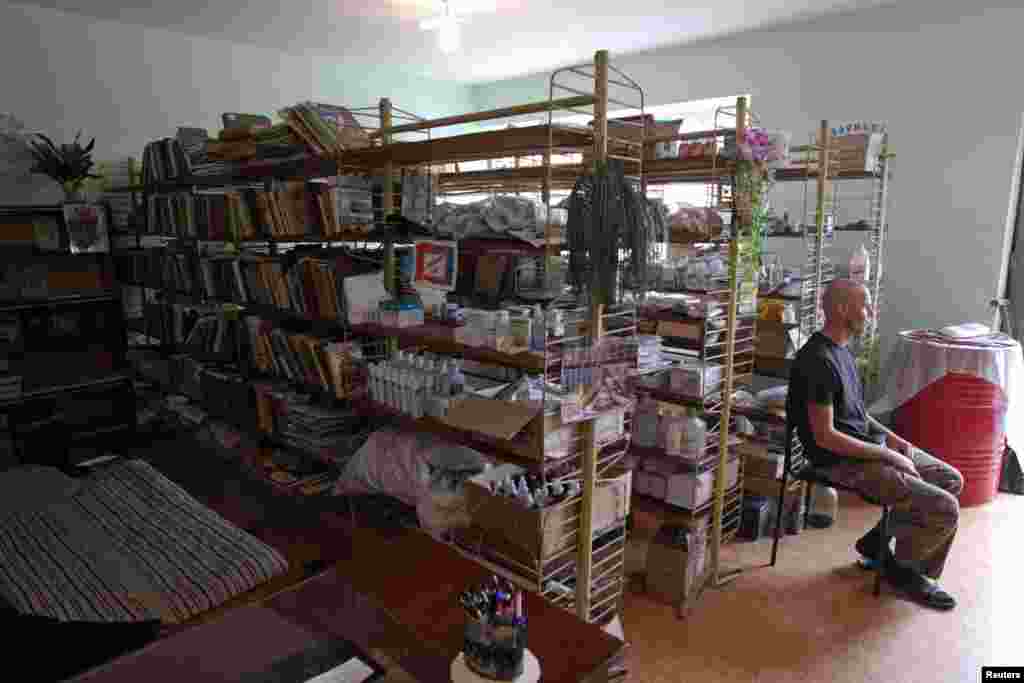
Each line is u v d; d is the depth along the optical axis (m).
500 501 1.89
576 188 1.71
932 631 2.22
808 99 4.10
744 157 2.22
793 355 3.02
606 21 4.04
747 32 4.30
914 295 3.78
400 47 4.64
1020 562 2.66
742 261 2.37
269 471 3.15
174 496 2.71
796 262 4.18
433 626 1.27
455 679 1.08
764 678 1.99
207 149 3.07
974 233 3.56
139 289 4.44
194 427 3.77
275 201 2.76
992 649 2.12
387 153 2.21
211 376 3.46
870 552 2.60
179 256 3.57
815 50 4.03
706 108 4.86
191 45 4.30
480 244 2.30
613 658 1.20
